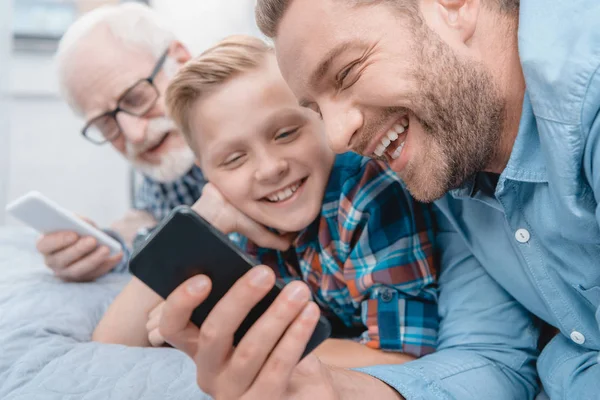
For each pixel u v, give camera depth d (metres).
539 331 1.01
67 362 0.95
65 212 1.35
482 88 0.79
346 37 0.73
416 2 0.76
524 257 0.86
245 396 0.66
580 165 0.72
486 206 0.92
